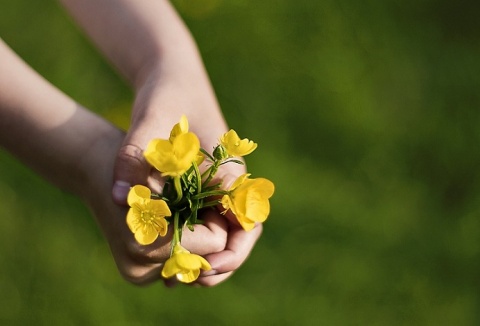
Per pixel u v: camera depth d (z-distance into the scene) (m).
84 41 1.54
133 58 1.02
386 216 1.46
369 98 1.57
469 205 1.49
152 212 0.86
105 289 1.32
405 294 1.40
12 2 1.55
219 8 1.59
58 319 1.30
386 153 1.52
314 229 1.42
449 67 1.65
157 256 0.92
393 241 1.43
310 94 1.54
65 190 0.99
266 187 0.88
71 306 1.31
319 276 1.39
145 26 1.02
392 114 1.57
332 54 1.59
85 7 1.04
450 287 1.41
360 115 1.54
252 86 1.54
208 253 0.93
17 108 0.97
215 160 0.90
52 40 1.53
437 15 1.71
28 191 1.38
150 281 0.96
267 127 1.50
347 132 1.52
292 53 1.58
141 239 0.86
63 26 1.54
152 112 0.97
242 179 0.88
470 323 1.39
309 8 1.62
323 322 1.36
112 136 0.96
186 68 1.01
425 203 1.48
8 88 0.97
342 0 1.65
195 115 0.99
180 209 0.89
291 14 1.62
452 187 1.52
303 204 1.44
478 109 1.61
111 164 0.95
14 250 1.34
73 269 1.34
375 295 1.39
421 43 1.66
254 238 0.96
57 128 0.96
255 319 1.34
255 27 1.59
